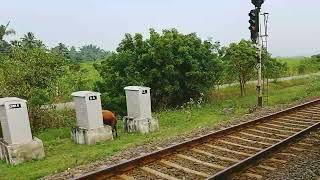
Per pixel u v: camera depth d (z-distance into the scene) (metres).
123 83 18.39
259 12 17.84
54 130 15.04
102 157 10.00
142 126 13.69
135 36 20.02
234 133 11.55
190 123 14.84
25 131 10.80
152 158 8.70
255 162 8.26
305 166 8.05
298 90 25.27
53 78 16.59
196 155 9.27
